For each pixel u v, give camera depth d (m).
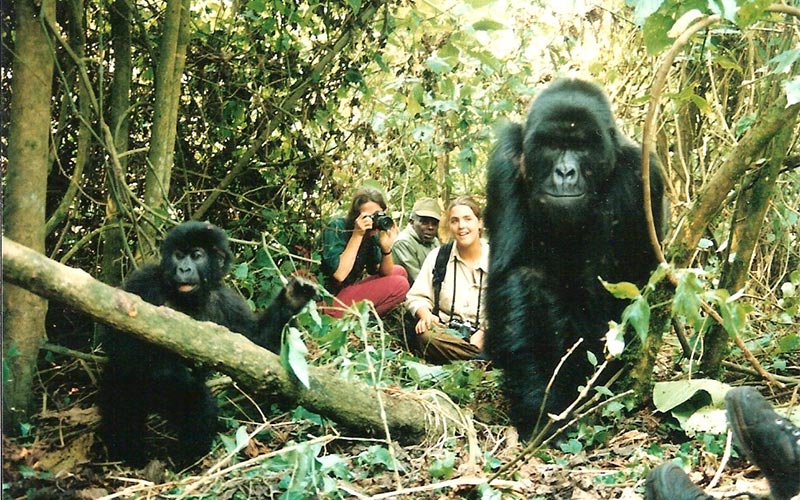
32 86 2.94
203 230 3.27
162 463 2.87
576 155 3.42
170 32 3.77
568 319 3.46
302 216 4.68
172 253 3.21
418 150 5.33
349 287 4.61
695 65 5.10
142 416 2.97
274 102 4.61
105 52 4.14
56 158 3.49
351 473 2.66
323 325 3.71
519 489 2.54
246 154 4.38
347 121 5.12
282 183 4.71
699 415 3.04
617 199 3.57
